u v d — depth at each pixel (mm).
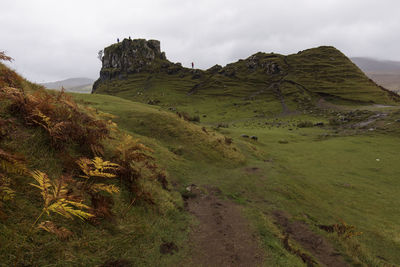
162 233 5750
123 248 4469
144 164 9562
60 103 7348
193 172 14102
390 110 73938
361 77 174500
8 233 3211
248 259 5629
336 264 6898
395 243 9414
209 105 149000
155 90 187250
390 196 17094
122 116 21703
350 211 12992
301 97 145250
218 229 7148
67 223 4082
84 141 6734
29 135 5324
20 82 7883
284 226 9000
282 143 42156
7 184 3652
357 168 25797
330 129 63469
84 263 3666
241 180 14500
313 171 22781
